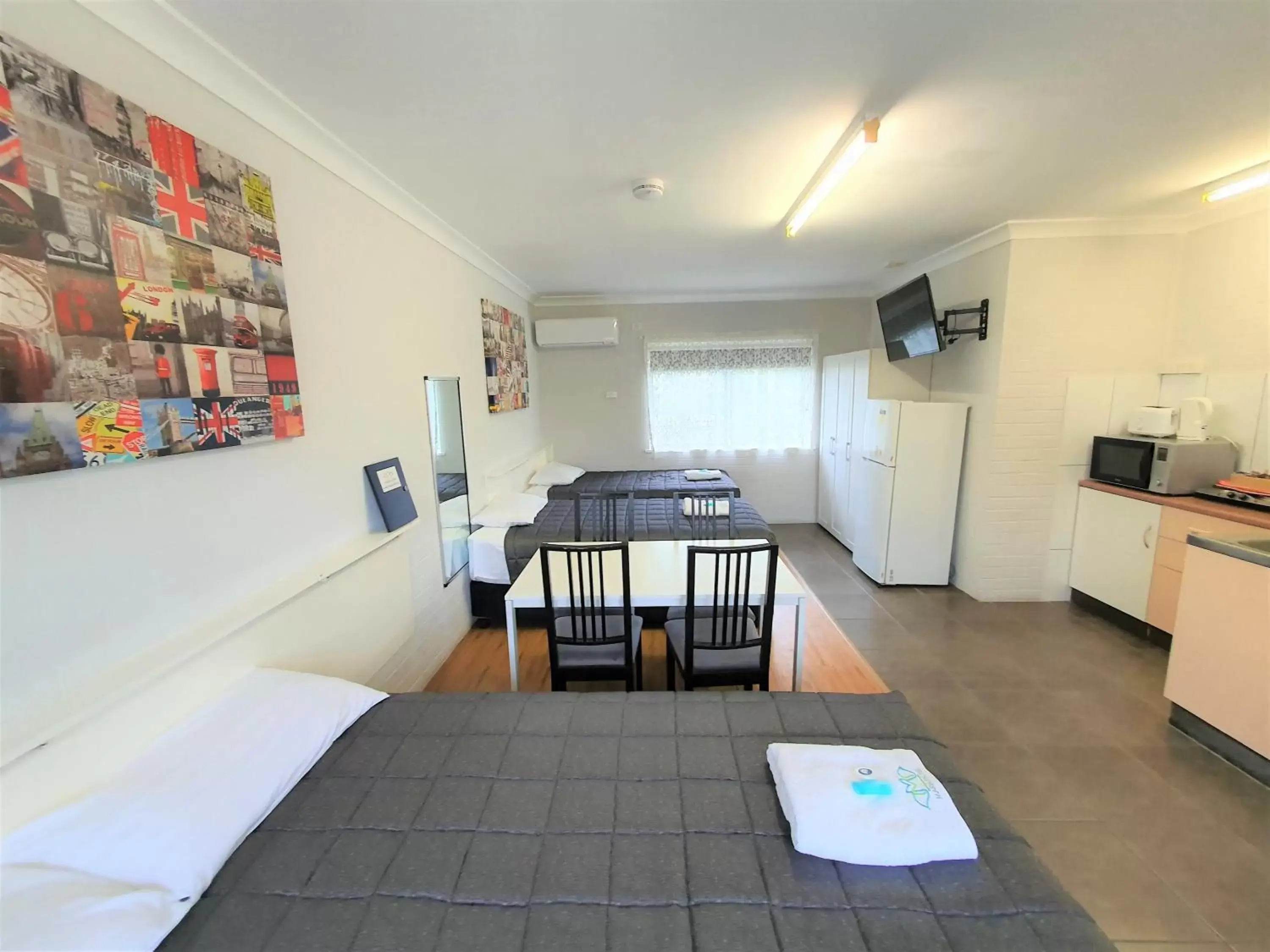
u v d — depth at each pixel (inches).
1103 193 101.7
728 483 183.6
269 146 63.9
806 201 95.3
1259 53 57.4
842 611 134.6
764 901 37.9
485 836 43.8
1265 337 104.0
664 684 103.2
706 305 207.5
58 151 39.9
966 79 62.2
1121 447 120.5
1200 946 53.2
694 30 52.9
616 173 88.1
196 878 37.7
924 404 142.8
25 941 31.2
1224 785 74.0
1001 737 85.7
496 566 124.7
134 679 44.3
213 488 55.3
